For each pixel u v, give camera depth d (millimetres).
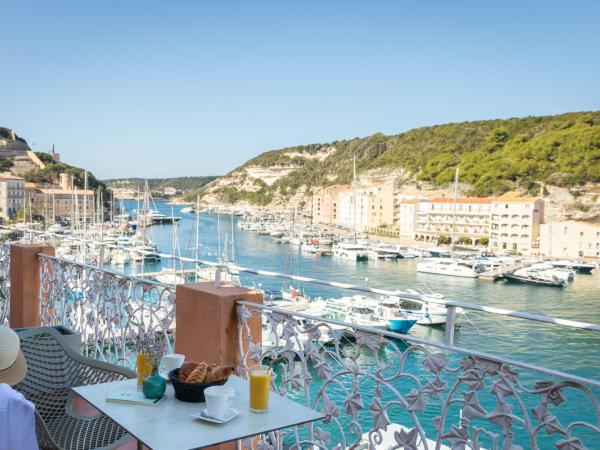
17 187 146875
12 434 1926
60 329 4621
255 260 97125
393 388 2883
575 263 101312
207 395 2539
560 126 160375
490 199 130500
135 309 4918
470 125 189375
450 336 2678
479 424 16516
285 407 2727
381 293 3004
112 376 3582
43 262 6719
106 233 97438
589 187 132375
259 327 3883
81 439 3307
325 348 3260
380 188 161625
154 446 2264
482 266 91562
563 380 2275
